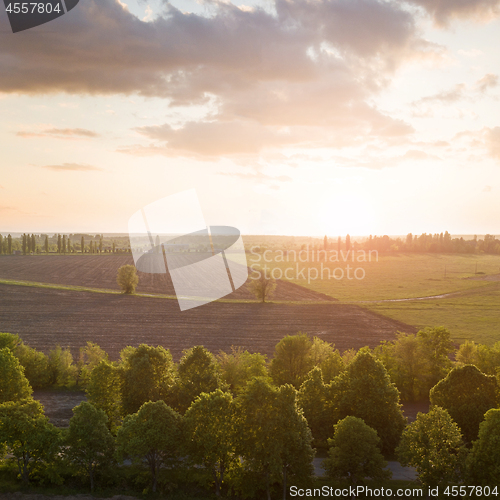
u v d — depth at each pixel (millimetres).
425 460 30141
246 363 50375
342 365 47344
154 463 31312
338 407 38875
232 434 30953
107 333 78188
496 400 37250
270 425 30078
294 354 49000
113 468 32625
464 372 37531
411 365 52094
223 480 32281
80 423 31141
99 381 38844
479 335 82938
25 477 31094
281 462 29000
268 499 29750
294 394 31203
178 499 29859
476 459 29484
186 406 36438
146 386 37156
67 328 80875
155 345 72062
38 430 31156
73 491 30109
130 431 30734
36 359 51562
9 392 39125
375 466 30578
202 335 79062
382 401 37375
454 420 36500
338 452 30969
